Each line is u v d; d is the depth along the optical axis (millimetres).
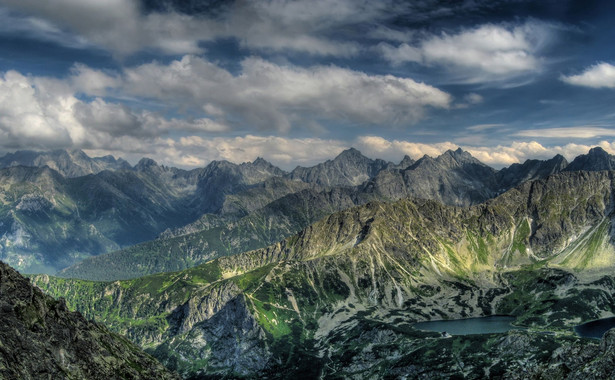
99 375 172000
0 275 167625
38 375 148500
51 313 178625
